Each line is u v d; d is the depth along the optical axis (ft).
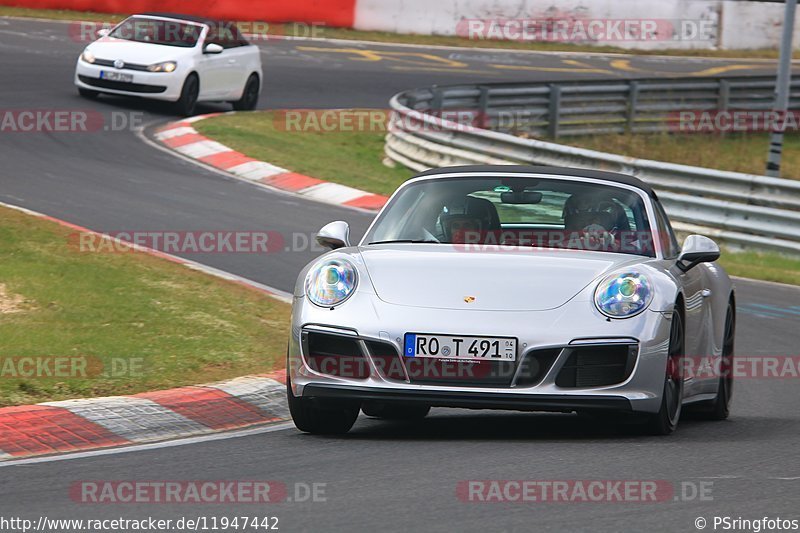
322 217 170.19
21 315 99.60
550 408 69.10
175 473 61.98
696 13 424.87
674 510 53.98
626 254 78.18
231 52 255.91
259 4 364.17
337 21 379.35
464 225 80.48
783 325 126.41
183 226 153.38
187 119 238.68
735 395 97.19
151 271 120.78
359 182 203.51
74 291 108.58
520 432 76.59
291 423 79.51
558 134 265.34
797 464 65.16
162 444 70.54
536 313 69.92
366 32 383.86
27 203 156.87
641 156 252.83
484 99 253.03
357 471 62.08
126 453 67.72
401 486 58.34
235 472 62.13
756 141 296.71
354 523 51.44
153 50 242.78
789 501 56.24
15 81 252.62
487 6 398.83
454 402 68.90
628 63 386.93
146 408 77.05
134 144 213.05
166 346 93.97
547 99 264.31
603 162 195.11
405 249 77.20
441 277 72.64
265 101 273.13
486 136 210.59
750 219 177.58
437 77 323.16
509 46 397.19
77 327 97.35
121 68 238.48
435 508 53.98
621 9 414.21
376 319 70.23
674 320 73.41
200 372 88.07
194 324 102.01
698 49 426.51
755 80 302.45
